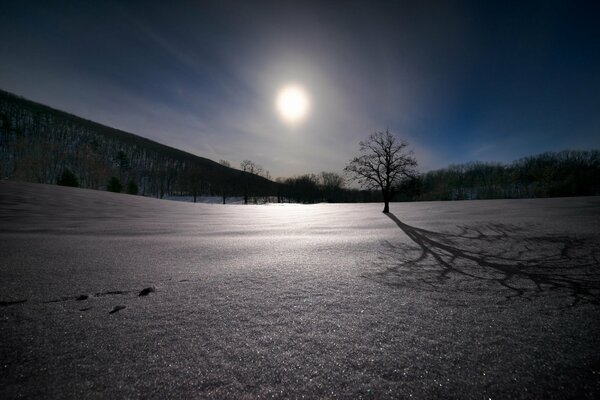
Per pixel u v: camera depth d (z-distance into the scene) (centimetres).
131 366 169
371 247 623
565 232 780
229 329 219
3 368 164
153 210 2147
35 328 214
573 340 204
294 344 197
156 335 207
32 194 2108
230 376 162
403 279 369
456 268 429
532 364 174
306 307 268
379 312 257
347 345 196
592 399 145
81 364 170
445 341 203
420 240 724
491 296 303
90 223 1152
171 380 158
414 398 146
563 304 279
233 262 470
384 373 166
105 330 214
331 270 416
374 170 2164
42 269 392
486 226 1019
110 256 497
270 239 762
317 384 157
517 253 537
